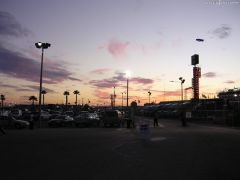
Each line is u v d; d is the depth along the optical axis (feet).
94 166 45.96
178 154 58.85
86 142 80.53
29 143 77.82
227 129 140.15
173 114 280.92
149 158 53.83
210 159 52.80
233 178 38.04
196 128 147.33
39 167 45.14
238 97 239.50
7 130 132.67
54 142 80.59
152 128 146.30
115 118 163.22
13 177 38.42
